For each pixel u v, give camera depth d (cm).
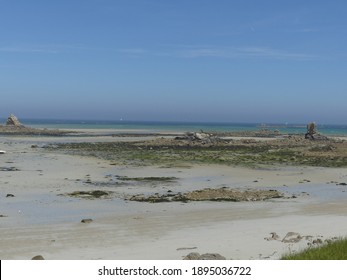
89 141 9444
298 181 3872
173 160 5472
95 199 2850
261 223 2181
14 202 2702
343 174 4400
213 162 5306
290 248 1650
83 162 5172
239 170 4612
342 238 1739
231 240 1825
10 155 5941
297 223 2177
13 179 3681
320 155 6222
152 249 1705
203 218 2316
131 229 2062
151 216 2356
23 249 1720
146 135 12712
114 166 4812
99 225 2139
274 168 4822
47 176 3922
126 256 1600
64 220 2242
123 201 2795
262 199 2917
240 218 2322
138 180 3794
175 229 2064
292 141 8912
